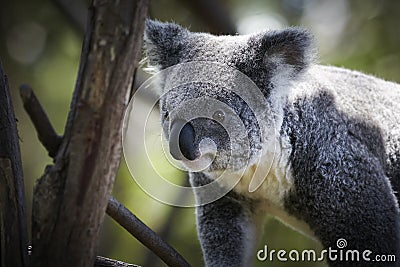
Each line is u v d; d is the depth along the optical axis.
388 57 13.70
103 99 5.16
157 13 14.41
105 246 13.48
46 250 5.37
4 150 6.05
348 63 13.58
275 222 12.23
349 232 7.51
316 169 7.67
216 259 8.23
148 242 6.74
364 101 8.34
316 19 14.44
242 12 14.85
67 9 13.41
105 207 5.39
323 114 7.81
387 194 7.60
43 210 5.35
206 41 7.89
